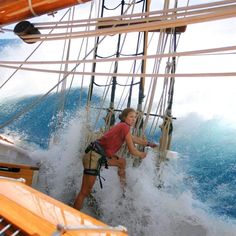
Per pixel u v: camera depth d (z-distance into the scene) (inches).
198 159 328.8
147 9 173.9
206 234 161.2
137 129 174.7
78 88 468.1
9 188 71.5
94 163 155.5
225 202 261.9
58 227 51.2
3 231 52.7
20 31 112.9
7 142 262.7
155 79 159.8
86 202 181.0
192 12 79.4
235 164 309.7
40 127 423.2
